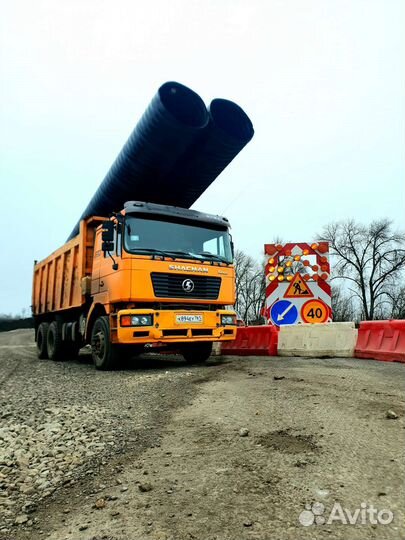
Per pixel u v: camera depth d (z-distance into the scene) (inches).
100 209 418.3
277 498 95.0
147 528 86.4
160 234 323.3
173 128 296.5
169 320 306.7
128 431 153.0
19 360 489.1
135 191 368.8
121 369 337.1
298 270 381.4
